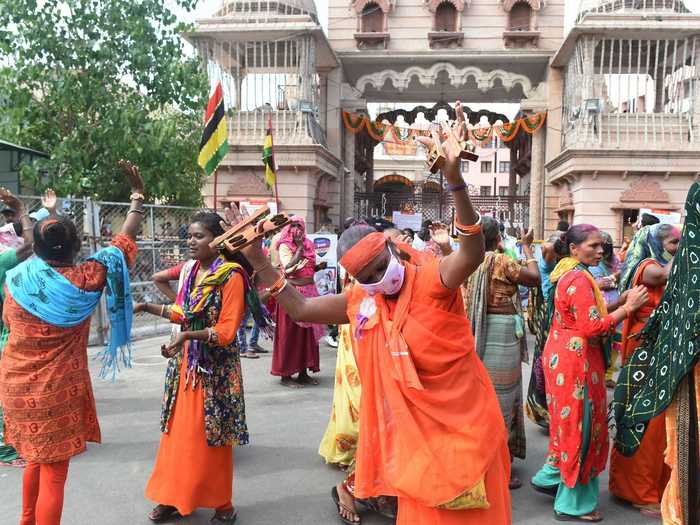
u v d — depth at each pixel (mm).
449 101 18297
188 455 3152
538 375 4844
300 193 13391
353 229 2332
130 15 9508
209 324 3170
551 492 3775
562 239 4113
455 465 2059
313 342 6488
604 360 3500
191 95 9969
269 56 13461
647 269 3900
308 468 4207
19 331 2803
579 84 13469
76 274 2900
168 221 9836
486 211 17047
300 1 13750
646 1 13344
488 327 3855
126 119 9273
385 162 37812
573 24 13445
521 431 3971
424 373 2125
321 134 14828
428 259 2293
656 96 14297
